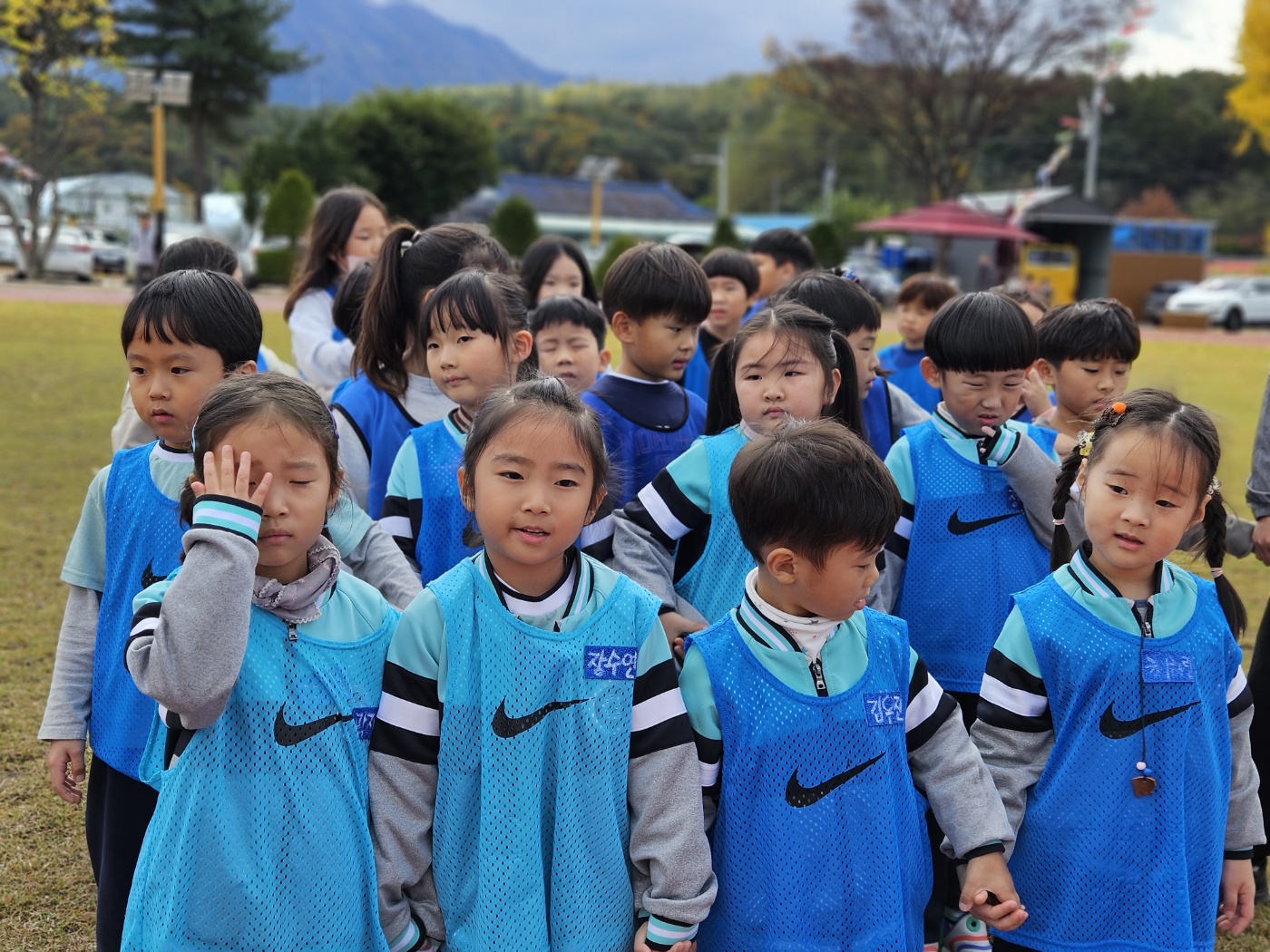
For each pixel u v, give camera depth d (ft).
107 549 7.39
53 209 84.23
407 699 6.26
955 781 6.57
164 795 6.02
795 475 6.05
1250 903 7.25
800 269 18.99
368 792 6.28
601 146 269.23
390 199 123.03
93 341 45.91
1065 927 6.81
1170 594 6.88
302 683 6.06
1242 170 195.00
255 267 83.82
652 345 9.91
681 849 6.10
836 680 6.36
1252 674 10.06
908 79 103.55
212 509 5.66
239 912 5.84
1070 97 117.91
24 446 26.20
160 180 69.62
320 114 126.62
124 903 7.20
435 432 8.75
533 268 15.35
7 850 9.93
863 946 6.21
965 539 8.75
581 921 6.04
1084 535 8.48
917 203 113.39
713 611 8.06
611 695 6.19
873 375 10.44
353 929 6.03
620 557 8.17
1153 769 6.70
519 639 6.12
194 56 128.36
